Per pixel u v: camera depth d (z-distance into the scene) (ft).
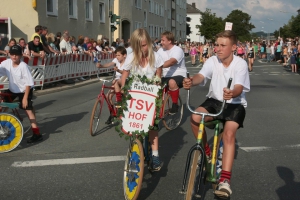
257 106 34.14
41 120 28.32
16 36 64.49
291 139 22.40
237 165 17.74
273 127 25.50
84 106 34.45
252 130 24.64
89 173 16.80
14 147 20.20
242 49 88.79
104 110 30.94
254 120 27.76
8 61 21.33
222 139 13.84
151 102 14.29
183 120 28.30
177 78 23.75
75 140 22.49
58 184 15.55
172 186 15.38
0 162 18.39
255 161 18.34
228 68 13.48
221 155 13.75
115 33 116.98
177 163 18.21
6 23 63.62
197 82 13.62
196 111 13.48
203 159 11.98
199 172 12.09
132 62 15.78
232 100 13.67
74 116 29.81
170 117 25.03
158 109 14.28
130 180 13.52
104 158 18.86
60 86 48.03
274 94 42.32
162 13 187.32
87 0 88.99
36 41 42.57
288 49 95.76
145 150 15.62
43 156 19.34
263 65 101.55
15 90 21.57
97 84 54.54
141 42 15.56
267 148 20.49
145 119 14.28
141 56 15.71
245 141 21.95
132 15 130.82
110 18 75.51
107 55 67.00
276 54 120.37
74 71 53.06
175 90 24.09
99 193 14.62
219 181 12.66
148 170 17.12
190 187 11.57
